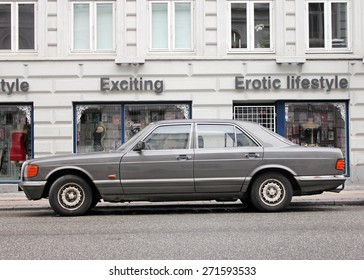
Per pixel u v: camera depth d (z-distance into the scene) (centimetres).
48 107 1722
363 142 1739
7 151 1759
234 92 1733
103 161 1093
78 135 1750
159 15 1762
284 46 1745
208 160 1094
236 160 1095
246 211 1172
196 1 1745
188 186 1092
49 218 1085
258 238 803
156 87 1722
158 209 1245
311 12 1772
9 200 1470
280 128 1758
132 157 1092
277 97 1734
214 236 823
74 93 1723
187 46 1761
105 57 1727
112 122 1756
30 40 1755
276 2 1752
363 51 1747
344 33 1769
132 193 1095
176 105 1748
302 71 1741
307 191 1113
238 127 1119
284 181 1106
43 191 1110
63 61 1722
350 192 1535
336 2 1772
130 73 1728
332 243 761
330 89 1738
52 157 1116
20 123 1753
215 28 1747
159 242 779
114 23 1753
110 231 891
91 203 1117
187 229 899
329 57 1739
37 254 709
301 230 876
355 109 1741
